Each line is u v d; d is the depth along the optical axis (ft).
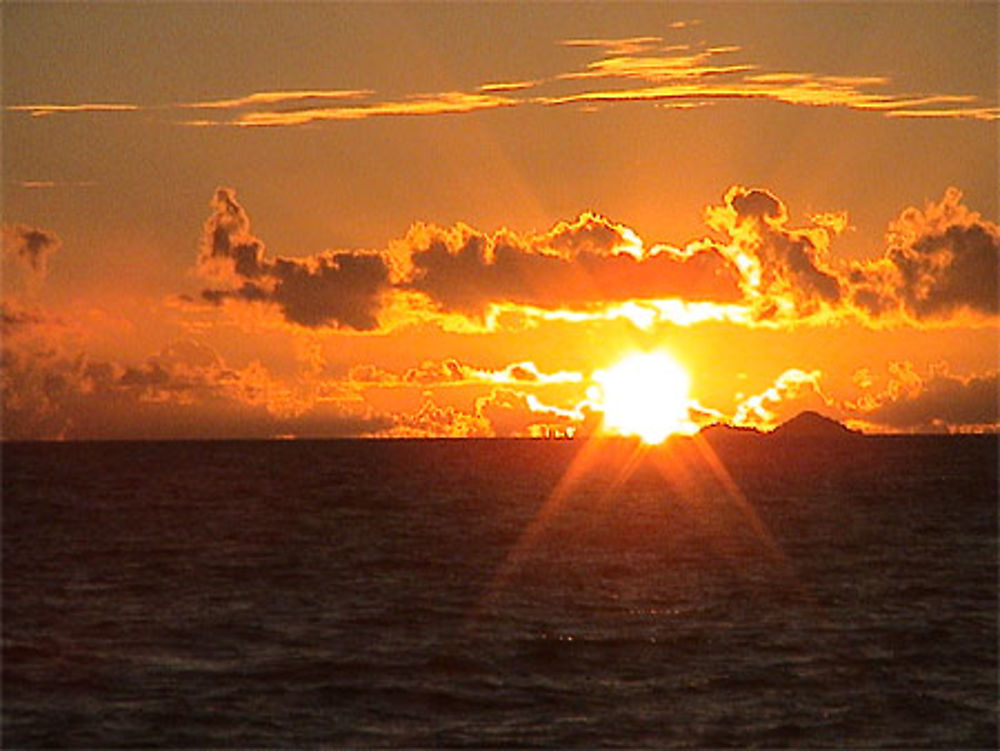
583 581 596.29
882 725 340.18
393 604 525.34
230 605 524.52
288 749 319.06
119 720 341.82
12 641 441.27
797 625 474.90
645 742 325.01
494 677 390.21
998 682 386.32
